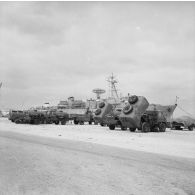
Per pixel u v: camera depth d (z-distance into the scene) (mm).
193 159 9758
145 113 27828
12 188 5547
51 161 8625
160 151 11844
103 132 24484
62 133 21703
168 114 33312
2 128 27359
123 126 29203
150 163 8602
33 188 5570
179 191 5500
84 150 11383
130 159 9273
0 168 7461
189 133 27656
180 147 13688
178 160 9430
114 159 9188
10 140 15172
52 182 6059
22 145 12844
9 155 9664
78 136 19016
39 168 7527
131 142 15648
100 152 10867
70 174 6863
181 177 6715
